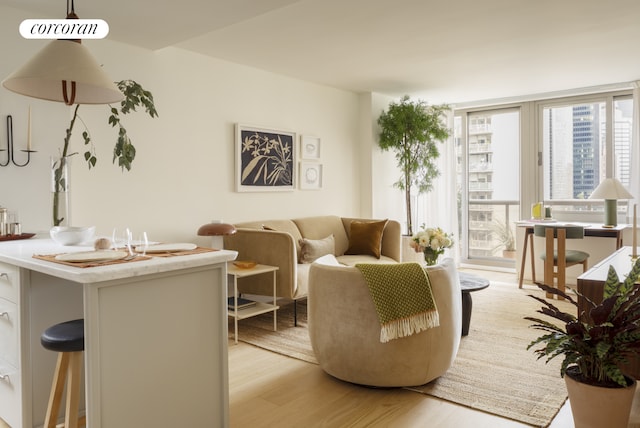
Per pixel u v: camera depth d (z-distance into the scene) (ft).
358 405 8.59
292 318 14.70
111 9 10.09
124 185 12.71
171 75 13.74
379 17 11.60
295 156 17.56
